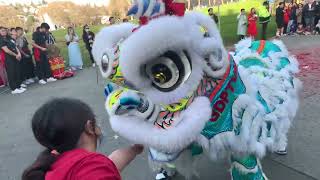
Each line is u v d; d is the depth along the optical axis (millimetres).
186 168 2609
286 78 2957
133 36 1851
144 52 1814
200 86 2100
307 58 8727
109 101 2037
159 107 2002
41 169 1380
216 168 3539
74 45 10578
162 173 3344
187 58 1952
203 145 2211
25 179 1388
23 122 5812
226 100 2225
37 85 8828
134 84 1949
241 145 2297
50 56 9188
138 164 3818
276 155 3711
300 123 4504
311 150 3785
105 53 2053
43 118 1415
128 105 1951
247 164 2426
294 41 12422
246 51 3004
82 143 1469
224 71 2168
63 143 1419
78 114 1441
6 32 8070
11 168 4148
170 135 1927
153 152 2387
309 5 14508
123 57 1853
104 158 1396
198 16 2078
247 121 2320
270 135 2646
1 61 8445
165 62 1923
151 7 1926
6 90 8570
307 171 3410
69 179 1310
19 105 6984
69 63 10711
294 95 3145
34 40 8891
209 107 2049
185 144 1956
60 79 9250
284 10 14633
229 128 2238
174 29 1835
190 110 2000
